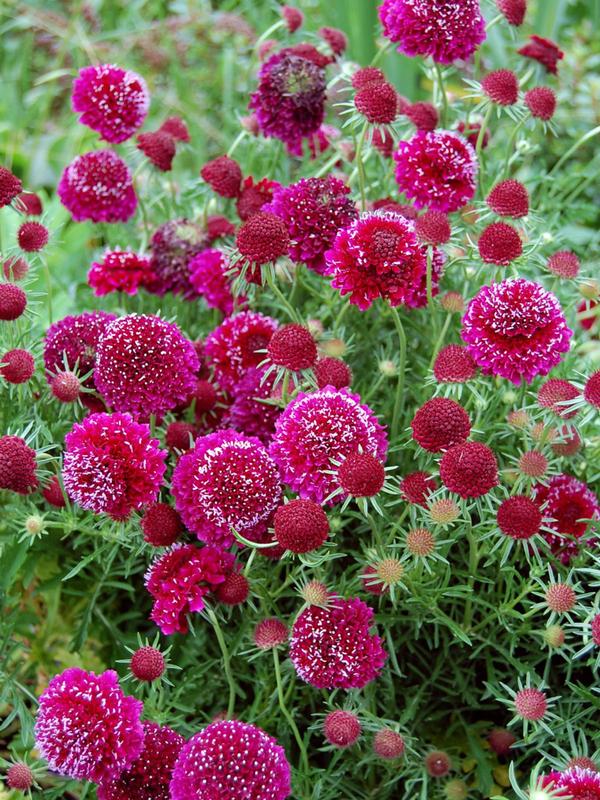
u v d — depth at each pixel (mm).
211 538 743
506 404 807
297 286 900
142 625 862
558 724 734
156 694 761
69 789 767
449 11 831
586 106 1225
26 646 865
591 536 771
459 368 740
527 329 735
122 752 667
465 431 712
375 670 712
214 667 813
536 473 735
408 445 770
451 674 817
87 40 1425
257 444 750
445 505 699
